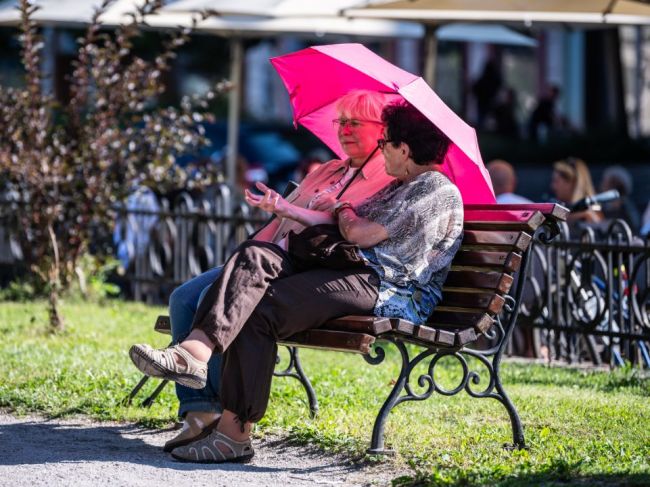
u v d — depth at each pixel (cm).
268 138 4572
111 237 2370
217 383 1111
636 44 6412
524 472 996
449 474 994
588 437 1177
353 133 1183
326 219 1120
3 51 5416
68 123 2033
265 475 1042
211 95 2131
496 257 1113
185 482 1012
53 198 2019
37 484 1003
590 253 1720
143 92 2006
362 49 1142
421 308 1094
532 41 3344
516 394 1404
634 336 1664
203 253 2259
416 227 1081
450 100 7625
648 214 2267
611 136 5894
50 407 1312
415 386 1455
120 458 1104
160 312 2111
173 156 2119
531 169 5644
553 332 1844
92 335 1781
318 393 1373
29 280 2264
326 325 1060
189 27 2025
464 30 3241
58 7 2642
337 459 1098
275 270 1054
